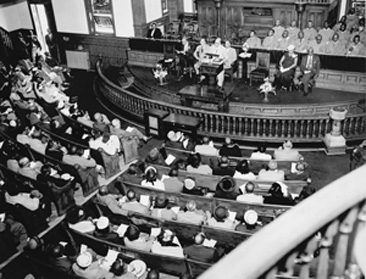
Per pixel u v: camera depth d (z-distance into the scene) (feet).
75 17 74.90
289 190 33.30
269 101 52.80
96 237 30.91
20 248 34.76
